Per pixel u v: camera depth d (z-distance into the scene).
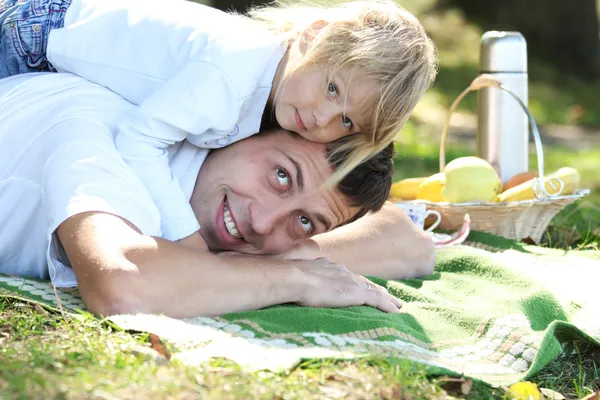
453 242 4.55
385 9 3.51
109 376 2.25
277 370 2.44
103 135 3.14
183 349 2.53
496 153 5.27
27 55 3.70
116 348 2.48
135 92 3.46
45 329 2.66
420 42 3.46
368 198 3.43
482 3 19.11
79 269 2.81
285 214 3.29
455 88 15.70
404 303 3.47
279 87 3.32
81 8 3.67
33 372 2.22
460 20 18.77
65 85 3.40
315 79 3.26
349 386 2.43
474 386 2.74
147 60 3.45
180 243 3.15
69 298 3.01
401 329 3.04
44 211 3.03
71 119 3.19
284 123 3.31
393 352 2.75
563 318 3.49
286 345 2.70
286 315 2.94
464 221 4.63
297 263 3.26
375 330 2.96
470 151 10.59
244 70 3.26
